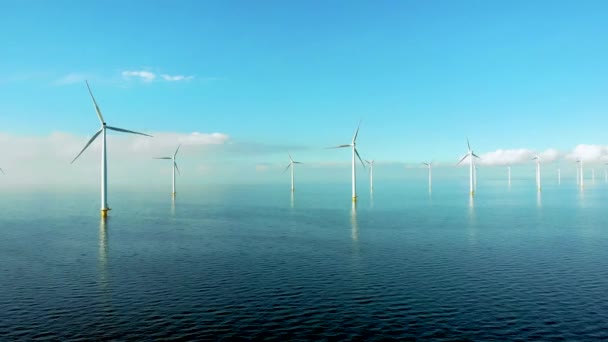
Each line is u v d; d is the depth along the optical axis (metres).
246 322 35.50
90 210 160.25
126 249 72.88
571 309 38.78
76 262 61.66
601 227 100.06
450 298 42.28
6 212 150.50
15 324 35.34
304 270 55.44
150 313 37.97
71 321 36.00
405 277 51.28
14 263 61.12
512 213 137.00
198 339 31.92
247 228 102.50
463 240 81.25
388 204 183.62
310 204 190.38
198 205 189.88
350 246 74.94
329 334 32.81
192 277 51.75
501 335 32.56
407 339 31.78
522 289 45.69
